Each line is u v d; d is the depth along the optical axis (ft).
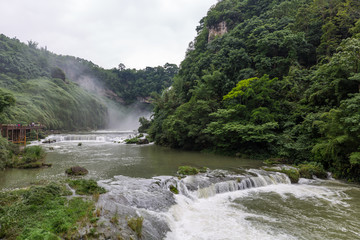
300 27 118.52
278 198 44.45
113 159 76.64
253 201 42.70
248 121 85.61
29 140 128.47
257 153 81.20
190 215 35.96
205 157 83.56
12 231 21.45
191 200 41.60
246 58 115.55
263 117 81.30
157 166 64.75
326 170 62.95
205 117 101.71
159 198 37.09
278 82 94.89
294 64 101.24
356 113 50.39
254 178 52.75
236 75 115.34
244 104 93.56
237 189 49.21
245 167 64.85
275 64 110.11
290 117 82.99
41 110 214.07
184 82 146.92
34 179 46.93
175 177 50.67
